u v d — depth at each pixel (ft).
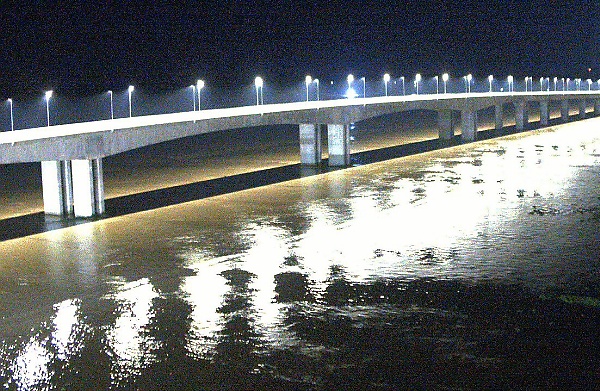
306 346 104.88
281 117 248.52
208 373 97.66
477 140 384.06
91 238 165.17
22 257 150.71
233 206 200.34
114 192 228.22
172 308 120.57
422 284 130.11
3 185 248.73
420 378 94.84
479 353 101.35
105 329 112.47
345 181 241.14
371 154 320.91
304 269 139.74
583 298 121.39
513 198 205.77
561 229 167.32
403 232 167.32
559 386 92.27
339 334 108.78
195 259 147.33
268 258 147.43
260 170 272.72
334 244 157.48
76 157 182.91
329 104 274.16
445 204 198.59
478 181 236.84
